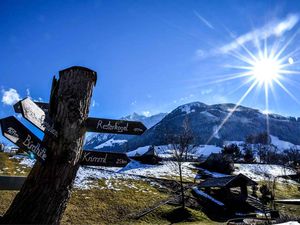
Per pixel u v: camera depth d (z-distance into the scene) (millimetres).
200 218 33688
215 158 74750
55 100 3922
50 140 3643
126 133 4270
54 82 4047
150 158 68625
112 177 45750
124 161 4262
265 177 75000
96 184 40250
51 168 3525
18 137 3109
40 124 3293
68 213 28328
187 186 49938
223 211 39625
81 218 27906
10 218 3270
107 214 30672
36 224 3262
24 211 3293
